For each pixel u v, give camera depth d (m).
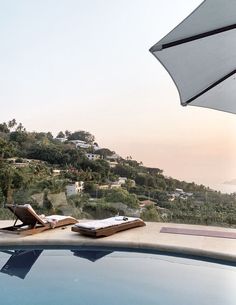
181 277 5.16
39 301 4.30
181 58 3.77
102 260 5.88
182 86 4.09
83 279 5.06
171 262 5.78
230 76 3.86
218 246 5.98
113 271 5.39
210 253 5.68
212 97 4.14
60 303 4.26
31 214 6.67
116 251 6.29
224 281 5.00
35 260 5.80
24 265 5.57
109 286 4.80
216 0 3.01
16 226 6.91
